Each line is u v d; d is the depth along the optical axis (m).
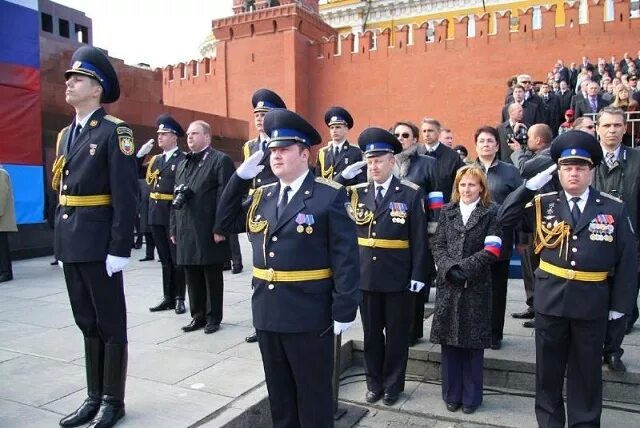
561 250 3.54
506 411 4.21
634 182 4.50
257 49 22.97
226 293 6.93
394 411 4.25
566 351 3.63
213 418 3.40
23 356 4.45
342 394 4.56
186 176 5.35
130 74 13.66
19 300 6.46
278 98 4.86
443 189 5.61
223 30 23.62
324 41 23.58
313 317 2.91
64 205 3.32
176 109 14.37
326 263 2.97
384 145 4.28
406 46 21.23
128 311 6.03
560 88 12.08
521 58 19.25
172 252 5.89
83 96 3.31
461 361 4.23
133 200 3.31
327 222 2.95
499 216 3.97
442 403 4.36
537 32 19.02
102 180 3.29
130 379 4.00
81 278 3.35
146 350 4.66
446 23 20.64
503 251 4.71
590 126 5.12
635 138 8.07
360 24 29.62
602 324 3.49
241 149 17.11
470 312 4.04
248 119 23.03
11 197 7.69
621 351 4.31
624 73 13.46
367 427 4.00
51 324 5.39
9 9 9.51
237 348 4.73
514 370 4.59
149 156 12.04
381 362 4.40
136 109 13.05
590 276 3.46
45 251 10.20
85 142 3.30
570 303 3.46
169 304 6.11
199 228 5.15
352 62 22.23
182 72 24.91
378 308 4.30
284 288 2.91
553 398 3.66
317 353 2.94
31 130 9.92
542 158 4.71
